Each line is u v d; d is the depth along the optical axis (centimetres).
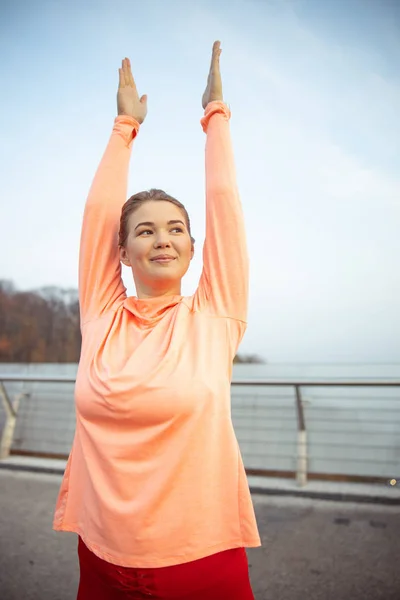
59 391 514
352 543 272
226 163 125
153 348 107
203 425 96
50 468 436
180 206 125
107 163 141
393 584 223
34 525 316
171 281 119
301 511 326
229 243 118
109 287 132
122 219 125
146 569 92
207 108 136
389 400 380
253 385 388
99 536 96
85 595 106
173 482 94
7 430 485
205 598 95
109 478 98
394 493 339
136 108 154
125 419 98
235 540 98
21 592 228
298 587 224
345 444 391
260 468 405
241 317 116
